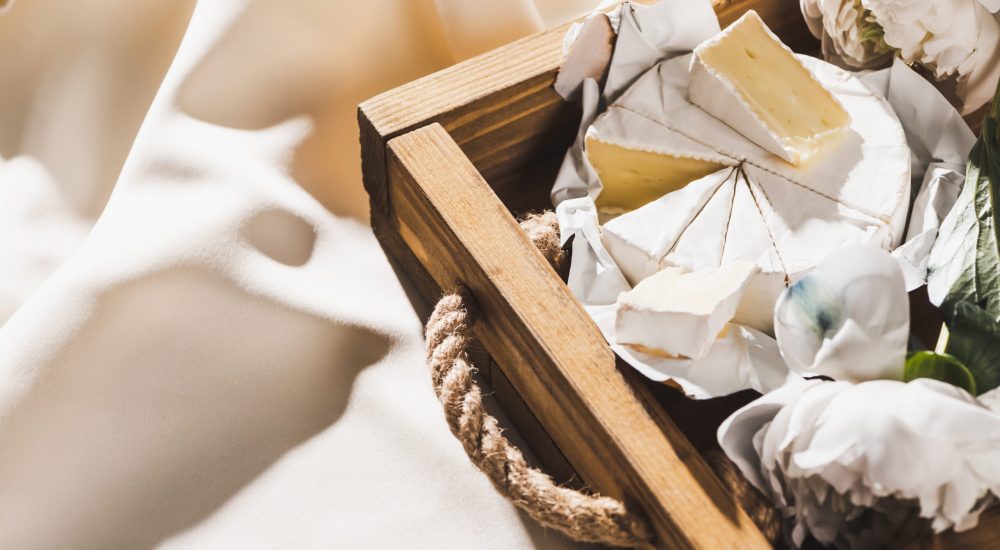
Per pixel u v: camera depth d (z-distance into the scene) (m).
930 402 0.66
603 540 0.69
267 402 0.76
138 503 0.74
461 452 0.75
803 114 0.75
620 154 0.76
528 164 0.80
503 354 0.73
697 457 0.68
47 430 0.73
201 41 0.80
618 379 0.69
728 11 0.80
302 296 0.77
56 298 0.74
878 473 0.66
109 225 0.77
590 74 0.77
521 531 0.74
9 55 0.83
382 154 0.75
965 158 0.77
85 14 0.83
